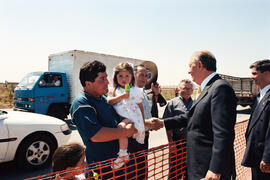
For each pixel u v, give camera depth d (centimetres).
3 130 371
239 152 441
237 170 382
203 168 184
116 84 230
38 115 460
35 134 412
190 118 203
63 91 873
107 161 179
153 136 719
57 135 438
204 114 187
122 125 183
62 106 879
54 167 153
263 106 246
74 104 170
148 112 284
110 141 180
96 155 176
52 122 441
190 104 318
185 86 312
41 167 417
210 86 191
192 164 194
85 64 177
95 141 161
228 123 169
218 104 174
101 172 174
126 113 214
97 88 177
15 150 384
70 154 150
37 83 800
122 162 178
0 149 368
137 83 285
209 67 197
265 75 260
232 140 169
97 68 174
